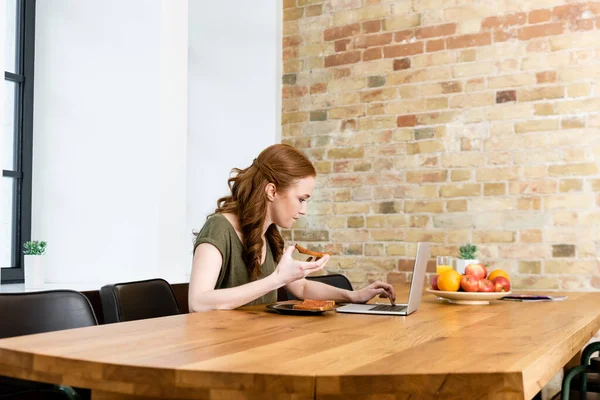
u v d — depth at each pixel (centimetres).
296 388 99
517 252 360
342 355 116
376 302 243
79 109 338
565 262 350
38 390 161
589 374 235
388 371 102
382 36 400
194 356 114
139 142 324
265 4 432
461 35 379
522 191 361
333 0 416
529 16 362
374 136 400
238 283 209
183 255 333
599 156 344
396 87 395
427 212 383
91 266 334
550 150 355
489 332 152
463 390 100
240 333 143
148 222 321
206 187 448
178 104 330
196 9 454
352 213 404
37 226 347
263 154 216
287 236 423
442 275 239
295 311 181
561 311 211
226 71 443
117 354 115
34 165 347
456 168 377
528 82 361
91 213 335
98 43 334
